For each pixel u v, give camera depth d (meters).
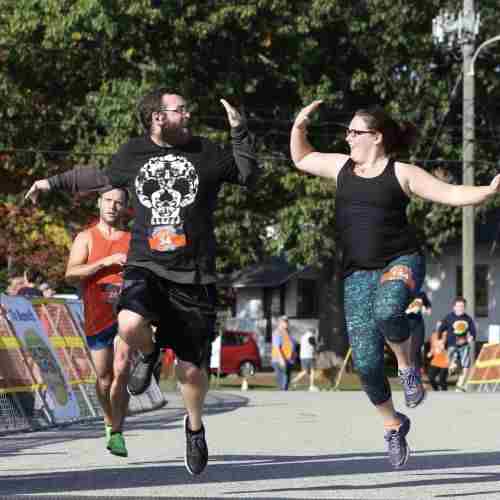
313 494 18.55
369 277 18.89
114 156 19.02
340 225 19.08
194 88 85.81
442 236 89.50
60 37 83.44
